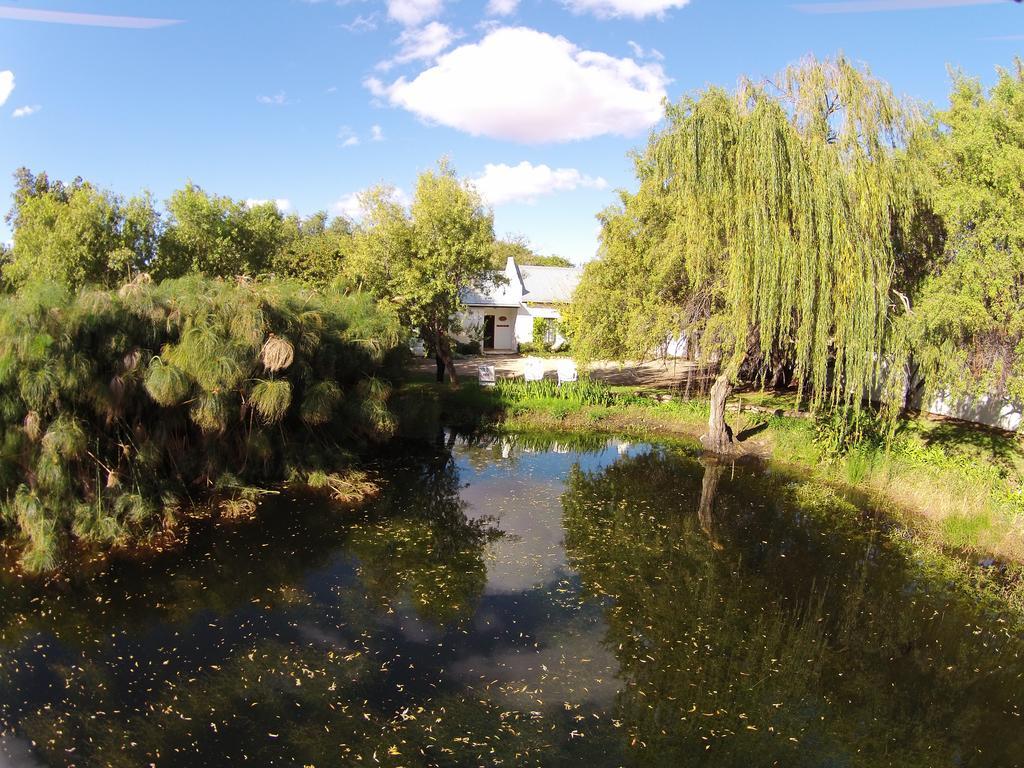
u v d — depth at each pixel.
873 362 10.76
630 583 7.43
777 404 16.69
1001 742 4.95
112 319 7.70
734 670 5.75
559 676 5.51
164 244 14.96
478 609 6.67
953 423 14.40
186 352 7.92
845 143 10.02
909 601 7.19
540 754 4.52
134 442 8.27
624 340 14.95
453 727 4.77
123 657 5.51
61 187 23.58
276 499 9.64
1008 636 6.54
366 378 11.58
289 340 9.35
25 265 13.28
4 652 5.51
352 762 4.36
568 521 9.45
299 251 18.72
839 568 8.00
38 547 6.98
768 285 10.27
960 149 9.73
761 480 11.66
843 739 4.90
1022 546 8.34
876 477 11.09
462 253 15.98
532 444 14.25
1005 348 9.79
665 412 16.05
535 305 28.97
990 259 8.97
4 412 6.94
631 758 4.54
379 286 15.75
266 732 4.62
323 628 6.15
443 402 16.47
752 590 7.35
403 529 8.85
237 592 6.81
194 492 9.27
